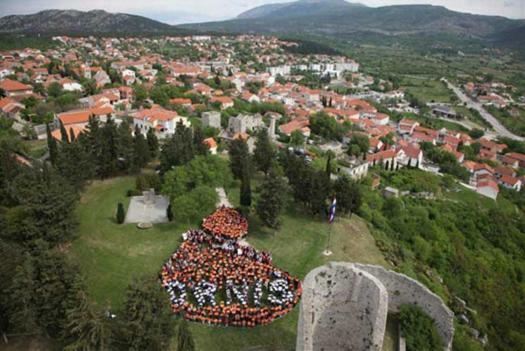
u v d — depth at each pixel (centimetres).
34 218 4575
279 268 4931
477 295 6519
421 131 16162
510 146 16700
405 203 8744
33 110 11575
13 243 4366
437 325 3528
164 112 11081
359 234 6281
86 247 5084
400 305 3688
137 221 5919
